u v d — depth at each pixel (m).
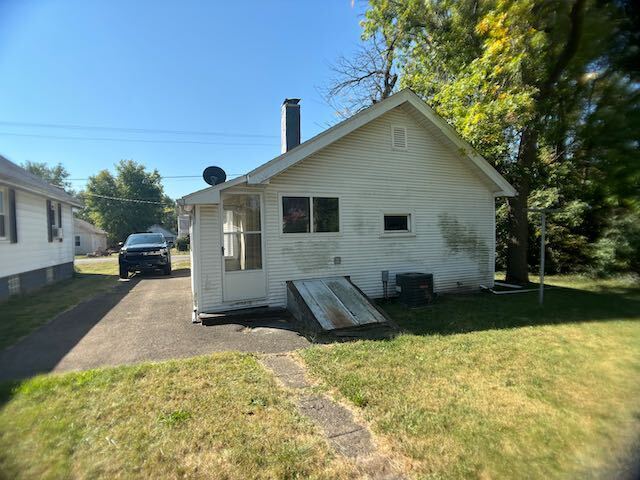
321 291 7.62
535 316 7.42
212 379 4.23
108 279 14.29
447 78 13.45
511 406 3.55
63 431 3.10
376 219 9.18
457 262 10.41
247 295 7.74
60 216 14.16
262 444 2.94
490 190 10.98
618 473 2.58
